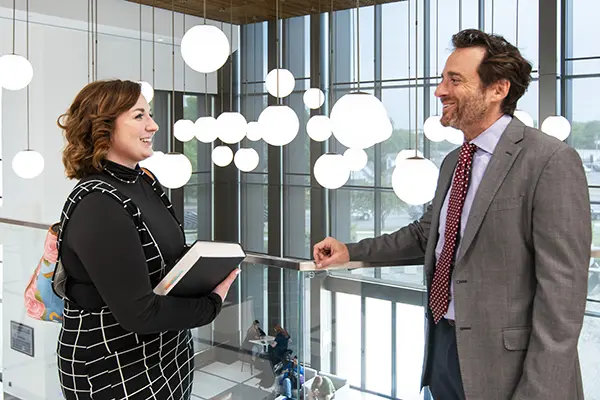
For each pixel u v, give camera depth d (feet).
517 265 5.45
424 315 7.70
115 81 5.75
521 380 5.25
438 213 6.39
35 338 11.30
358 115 7.82
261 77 38.06
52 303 6.48
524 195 5.36
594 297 7.66
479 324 5.61
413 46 32.50
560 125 16.31
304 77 36.40
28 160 15.29
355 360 7.48
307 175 37.32
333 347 7.39
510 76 5.57
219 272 5.66
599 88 27.76
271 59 37.35
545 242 5.14
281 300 7.42
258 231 40.01
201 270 5.45
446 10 31.07
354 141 8.03
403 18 32.68
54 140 26.99
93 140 5.62
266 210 39.50
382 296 7.53
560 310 5.00
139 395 5.77
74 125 5.67
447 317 6.18
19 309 11.53
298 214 38.06
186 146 39.40
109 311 5.62
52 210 26.94
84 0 24.93
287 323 7.39
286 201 38.40
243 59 38.60
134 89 5.74
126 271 5.22
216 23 31.68
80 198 5.31
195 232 40.45
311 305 7.29
